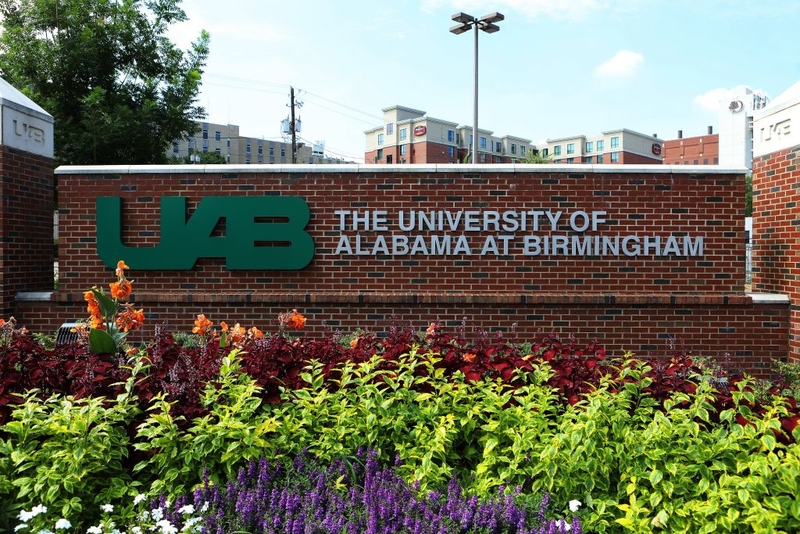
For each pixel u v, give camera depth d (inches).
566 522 137.3
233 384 175.0
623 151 5196.9
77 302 371.6
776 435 146.6
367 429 163.5
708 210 359.3
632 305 356.8
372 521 129.2
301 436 163.2
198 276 371.2
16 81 676.1
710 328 355.9
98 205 371.2
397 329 250.7
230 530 132.3
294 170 368.5
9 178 370.0
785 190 355.9
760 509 123.1
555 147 5492.1
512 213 362.0
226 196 369.7
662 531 132.3
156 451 155.6
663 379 171.3
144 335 370.0
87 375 169.5
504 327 359.9
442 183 364.8
